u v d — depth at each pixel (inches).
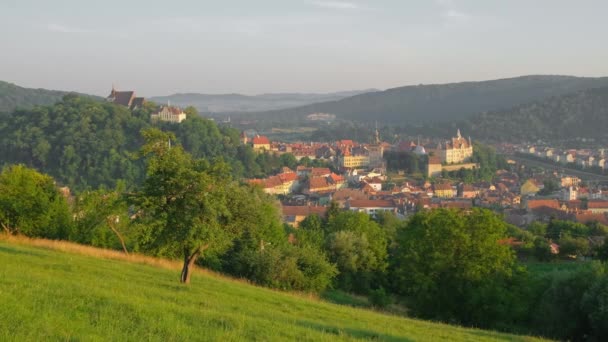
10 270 1530.5
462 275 2640.3
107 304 1259.8
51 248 2498.8
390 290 3993.6
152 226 1989.4
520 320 2608.3
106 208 3144.7
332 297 3157.0
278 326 1353.3
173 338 1087.6
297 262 2965.1
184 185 1909.4
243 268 2834.6
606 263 2583.7
